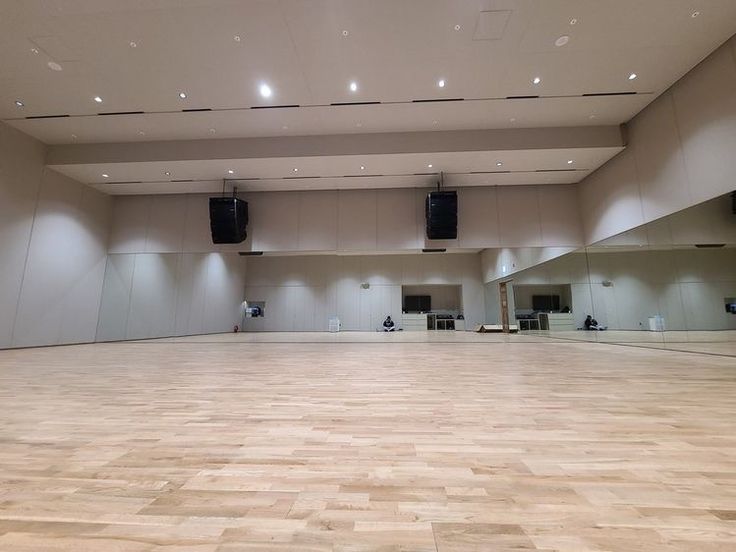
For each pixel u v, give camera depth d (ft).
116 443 5.71
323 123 22.58
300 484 4.29
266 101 20.30
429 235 27.76
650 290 21.13
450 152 23.41
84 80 18.40
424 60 17.24
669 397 8.63
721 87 16.58
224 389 10.05
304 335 40.40
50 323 25.27
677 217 19.08
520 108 21.08
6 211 22.38
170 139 24.34
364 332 48.47
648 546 3.08
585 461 4.93
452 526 3.40
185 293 35.60
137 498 3.95
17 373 13.06
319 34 15.66
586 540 3.17
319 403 8.33
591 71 18.04
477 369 13.65
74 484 4.29
